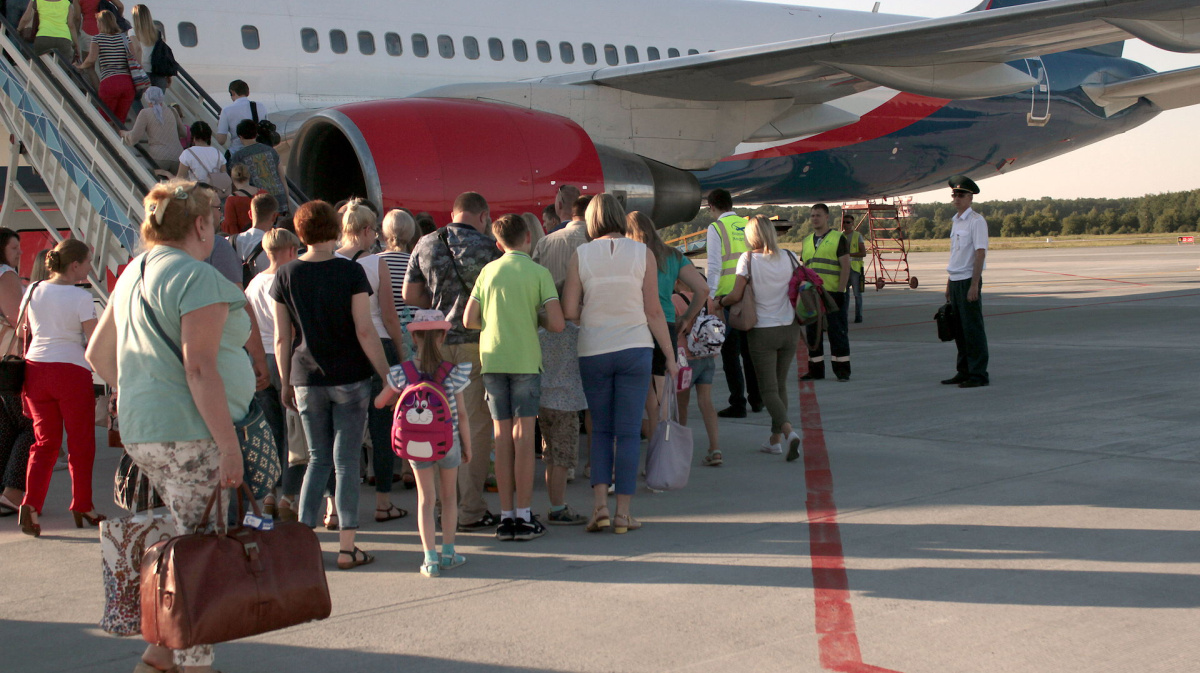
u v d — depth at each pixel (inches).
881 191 706.8
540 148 384.5
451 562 161.2
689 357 223.1
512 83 442.0
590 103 449.1
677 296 240.5
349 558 162.1
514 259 173.5
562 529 184.7
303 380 160.2
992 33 374.6
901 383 348.8
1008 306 652.7
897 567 151.7
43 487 186.1
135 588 118.0
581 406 182.9
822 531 173.0
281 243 194.1
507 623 134.5
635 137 463.8
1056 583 141.9
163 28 412.8
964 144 679.7
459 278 187.9
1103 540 160.4
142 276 107.7
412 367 153.3
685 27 575.2
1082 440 237.6
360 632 132.8
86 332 187.9
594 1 550.0
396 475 235.3
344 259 158.9
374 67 462.0
